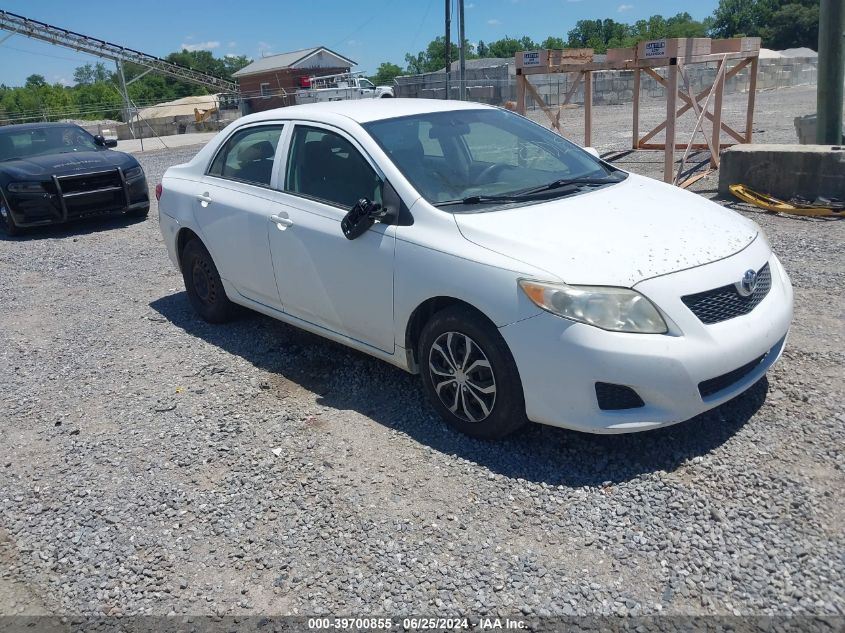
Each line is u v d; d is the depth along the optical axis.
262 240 4.91
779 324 3.69
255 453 3.95
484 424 3.76
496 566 2.96
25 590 3.10
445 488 3.49
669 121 9.70
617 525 3.14
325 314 4.59
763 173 8.55
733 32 79.00
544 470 3.56
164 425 4.35
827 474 3.34
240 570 3.08
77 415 4.59
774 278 3.89
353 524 3.29
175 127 37.06
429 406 4.27
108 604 2.97
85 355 5.58
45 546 3.36
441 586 2.88
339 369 4.89
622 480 3.43
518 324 3.44
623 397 3.36
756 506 3.17
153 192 13.62
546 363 3.39
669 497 3.29
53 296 7.23
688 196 4.39
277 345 5.42
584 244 3.55
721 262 3.56
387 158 4.21
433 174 4.20
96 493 3.72
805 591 2.70
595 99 27.12
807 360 4.41
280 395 4.61
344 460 3.80
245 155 5.32
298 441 4.03
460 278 3.64
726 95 29.22
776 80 33.12
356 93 36.59
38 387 5.06
